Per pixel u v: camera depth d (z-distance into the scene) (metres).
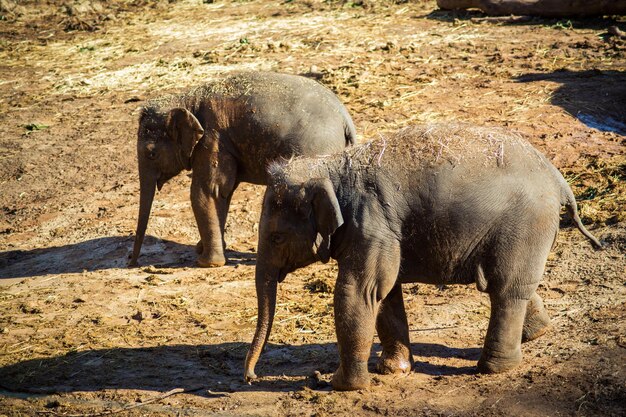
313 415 8.55
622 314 10.01
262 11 30.59
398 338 9.34
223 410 8.99
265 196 8.94
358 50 24.31
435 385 8.93
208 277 13.62
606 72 20.80
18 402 9.69
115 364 10.57
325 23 27.83
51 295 13.32
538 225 8.57
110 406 9.38
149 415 9.05
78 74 25.17
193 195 13.84
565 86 19.95
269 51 25.06
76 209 17.27
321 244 8.56
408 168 8.63
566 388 8.40
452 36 25.00
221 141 13.57
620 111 18.45
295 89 13.38
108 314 12.41
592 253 12.01
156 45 27.09
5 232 16.73
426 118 18.62
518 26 25.55
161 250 15.08
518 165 8.63
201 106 13.73
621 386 8.23
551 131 17.38
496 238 8.58
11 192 18.55
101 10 32.69
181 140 13.59
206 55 25.31
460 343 10.13
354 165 8.77
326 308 11.84
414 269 8.81
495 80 20.88
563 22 25.56
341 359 8.92
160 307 12.44
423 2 29.70
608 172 15.02
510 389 8.55
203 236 13.96
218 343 11.02
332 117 13.15
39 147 20.55
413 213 8.56
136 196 17.48
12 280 14.34
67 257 15.17
